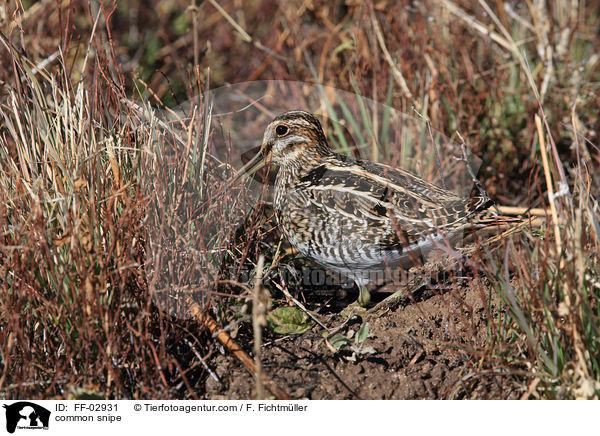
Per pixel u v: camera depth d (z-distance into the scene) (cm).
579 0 1253
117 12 1289
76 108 742
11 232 673
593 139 1074
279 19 1330
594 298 646
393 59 1126
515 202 1016
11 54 762
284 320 762
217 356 701
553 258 665
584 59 1178
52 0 1112
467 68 1088
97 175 686
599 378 610
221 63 1290
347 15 1235
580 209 588
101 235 673
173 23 1343
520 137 1077
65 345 645
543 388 637
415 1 1132
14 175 717
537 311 638
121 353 654
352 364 700
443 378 689
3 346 639
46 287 655
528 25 1145
